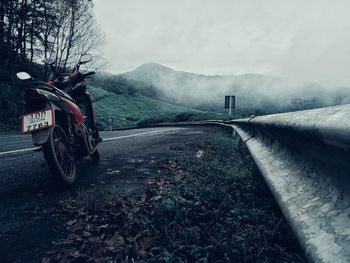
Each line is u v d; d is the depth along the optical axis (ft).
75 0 89.10
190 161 15.81
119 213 8.09
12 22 89.25
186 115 114.83
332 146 3.86
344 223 3.51
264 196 9.32
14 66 91.71
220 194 9.25
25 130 10.07
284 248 5.80
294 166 6.64
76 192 10.48
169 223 7.29
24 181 12.18
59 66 92.32
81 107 14.70
